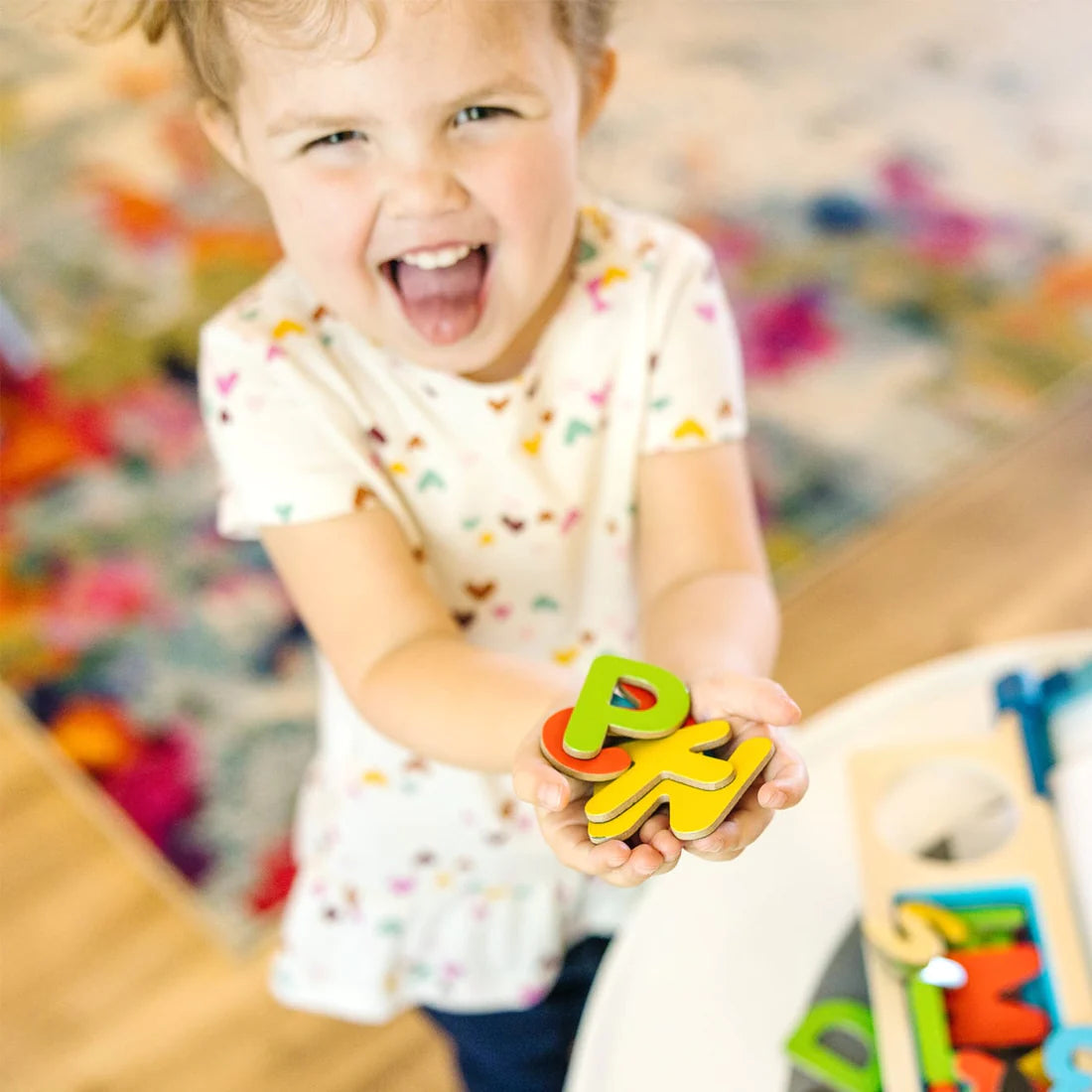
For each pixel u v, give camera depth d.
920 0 2.50
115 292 2.01
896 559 1.62
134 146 2.27
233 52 0.60
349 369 0.73
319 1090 1.22
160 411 1.84
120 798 1.44
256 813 1.41
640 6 2.50
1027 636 1.54
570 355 0.76
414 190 0.60
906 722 0.83
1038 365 1.83
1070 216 2.04
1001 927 0.71
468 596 0.81
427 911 0.91
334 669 0.72
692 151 2.19
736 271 1.98
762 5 2.51
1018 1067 0.66
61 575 1.66
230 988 1.29
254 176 0.69
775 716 0.56
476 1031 0.98
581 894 0.92
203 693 1.53
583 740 0.55
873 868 0.73
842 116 2.25
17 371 1.88
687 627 0.70
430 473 0.76
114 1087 1.23
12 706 1.53
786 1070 0.69
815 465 1.72
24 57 2.49
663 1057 0.69
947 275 1.96
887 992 0.69
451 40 0.57
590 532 0.81
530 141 0.61
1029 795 0.74
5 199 2.20
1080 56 2.35
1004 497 1.68
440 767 0.84
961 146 2.18
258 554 1.67
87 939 1.33
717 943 0.73
